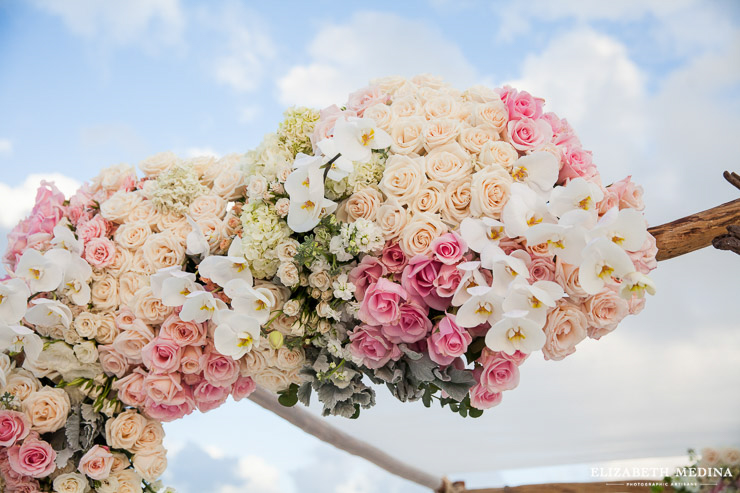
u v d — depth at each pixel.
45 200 2.03
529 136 1.68
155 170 1.94
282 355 1.69
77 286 1.75
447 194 1.58
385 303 1.49
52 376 1.85
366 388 1.68
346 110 1.80
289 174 1.58
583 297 1.54
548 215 1.49
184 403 1.77
